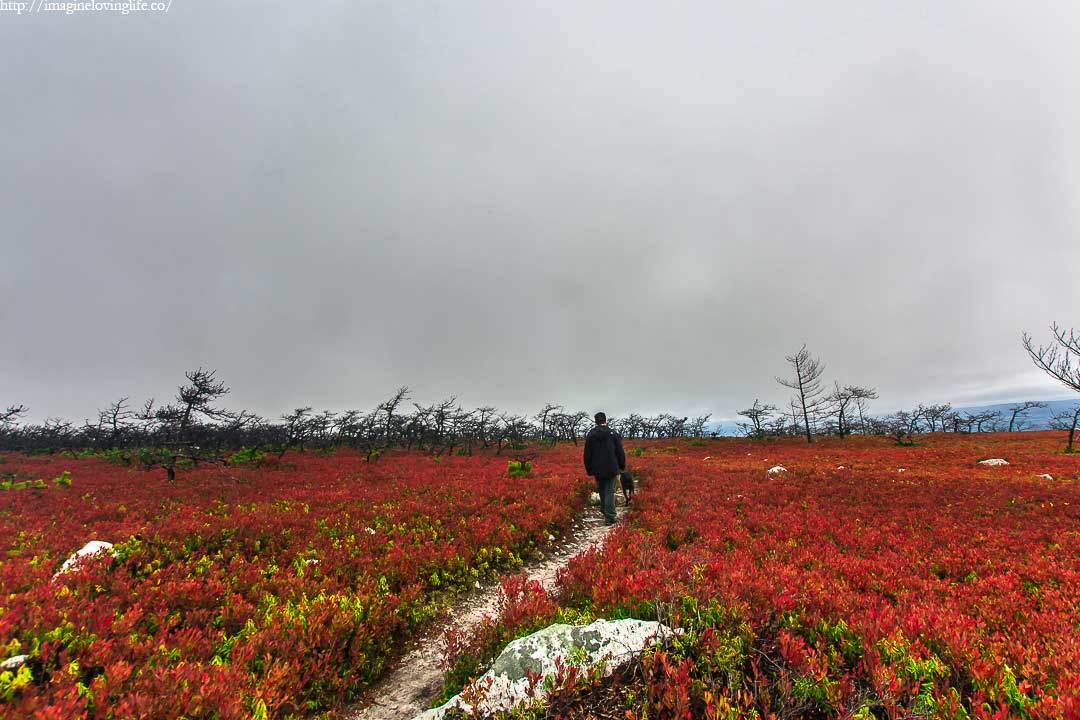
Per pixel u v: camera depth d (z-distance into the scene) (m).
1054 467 19.84
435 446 41.25
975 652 3.83
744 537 8.75
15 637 4.10
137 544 7.56
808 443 42.00
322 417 43.00
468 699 3.46
